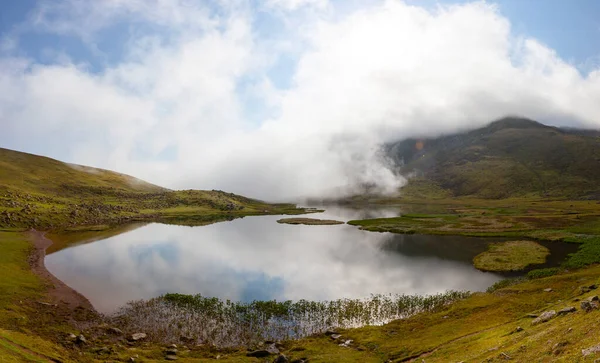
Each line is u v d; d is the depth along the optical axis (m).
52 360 36.81
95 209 195.12
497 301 57.16
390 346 43.78
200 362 40.62
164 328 52.38
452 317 52.84
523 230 133.62
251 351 44.44
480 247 112.00
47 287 67.75
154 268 89.75
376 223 179.00
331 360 39.62
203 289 72.56
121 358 40.97
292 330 52.25
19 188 197.00
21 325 48.06
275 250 115.50
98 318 55.12
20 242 108.00
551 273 74.38
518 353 28.11
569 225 139.62
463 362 31.39
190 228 176.38
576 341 24.91
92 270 85.06
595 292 47.34
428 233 141.25
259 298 66.88
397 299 65.06
